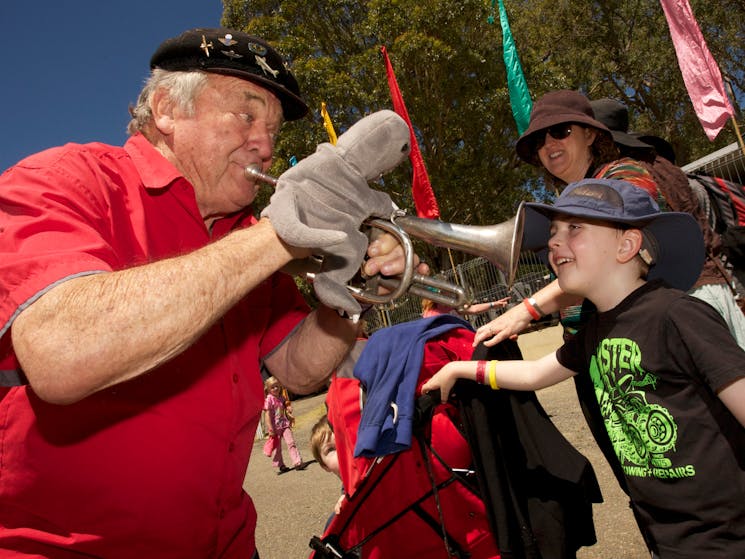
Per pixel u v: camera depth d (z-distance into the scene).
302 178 1.25
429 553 2.30
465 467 2.31
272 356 1.93
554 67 19.75
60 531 1.29
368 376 2.27
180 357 1.38
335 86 17.00
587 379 2.23
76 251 1.08
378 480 2.28
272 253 1.16
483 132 19.72
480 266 12.58
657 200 2.17
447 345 2.44
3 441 1.26
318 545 2.36
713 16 19.16
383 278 1.51
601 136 2.58
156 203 1.46
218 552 1.54
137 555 1.35
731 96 19.58
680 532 1.67
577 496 2.11
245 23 20.06
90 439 1.26
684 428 1.65
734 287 2.29
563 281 1.91
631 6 21.62
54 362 0.96
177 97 1.50
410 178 18.64
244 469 1.61
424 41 16.45
